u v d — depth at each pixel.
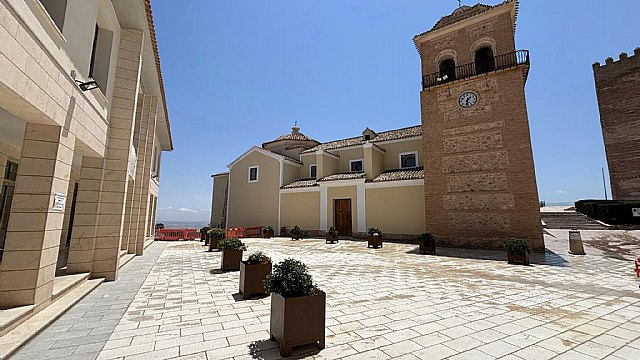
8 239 4.23
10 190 7.92
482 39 15.62
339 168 24.02
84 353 3.37
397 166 21.45
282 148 27.83
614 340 3.91
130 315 4.73
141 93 11.05
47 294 4.64
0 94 3.47
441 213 15.38
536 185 13.08
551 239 15.84
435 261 10.53
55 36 4.36
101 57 6.94
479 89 15.15
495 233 13.78
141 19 7.62
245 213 25.14
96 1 5.89
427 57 17.47
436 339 3.90
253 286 5.86
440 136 16.03
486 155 14.50
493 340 3.88
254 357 3.33
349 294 6.16
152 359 3.25
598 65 28.95
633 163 25.94
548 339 3.93
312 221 21.70
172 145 19.89
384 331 4.16
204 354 3.39
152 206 17.45
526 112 13.76
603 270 8.91
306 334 3.50
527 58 14.05
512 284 7.08
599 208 20.12
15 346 3.32
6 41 3.22
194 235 20.75
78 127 5.38
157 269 8.84
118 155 7.56
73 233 6.84
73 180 12.09
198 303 5.44
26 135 4.45
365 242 17.16
